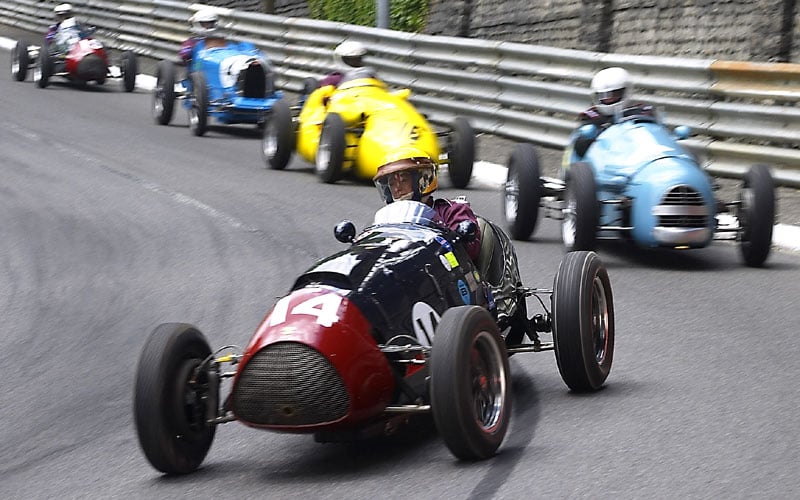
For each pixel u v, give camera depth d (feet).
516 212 38.11
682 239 33.17
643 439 19.01
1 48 109.09
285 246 39.32
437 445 19.58
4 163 58.44
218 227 43.04
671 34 56.90
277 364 17.87
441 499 16.90
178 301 33.35
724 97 46.19
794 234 37.14
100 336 30.50
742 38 52.60
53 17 111.65
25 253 40.98
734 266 33.94
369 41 67.21
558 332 21.36
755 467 17.39
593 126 37.17
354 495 17.48
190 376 19.30
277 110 54.65
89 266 38.58
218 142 63.98
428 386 18.88
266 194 48.85
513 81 56.34
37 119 71.87
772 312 27.99
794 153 42.93
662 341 25.80
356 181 51.52
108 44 100.27
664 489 16.63
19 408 25.11
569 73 52.90
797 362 23.48
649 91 50.78
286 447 20.75
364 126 49.21
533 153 38.29
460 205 22.61
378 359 18.13
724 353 24.49
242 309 31.94
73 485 19.89
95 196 50.08
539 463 18.12
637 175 33.68
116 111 75.20
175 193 49.93
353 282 19.08
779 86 43.65
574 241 34.71
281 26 76.23
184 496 18.45
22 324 32.22
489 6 71.31
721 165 45.73
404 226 21.62
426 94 63.36
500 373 18.88
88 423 23.63
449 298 20.49
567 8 64.49
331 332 17.89
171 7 90.79
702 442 18.70
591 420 20.27
